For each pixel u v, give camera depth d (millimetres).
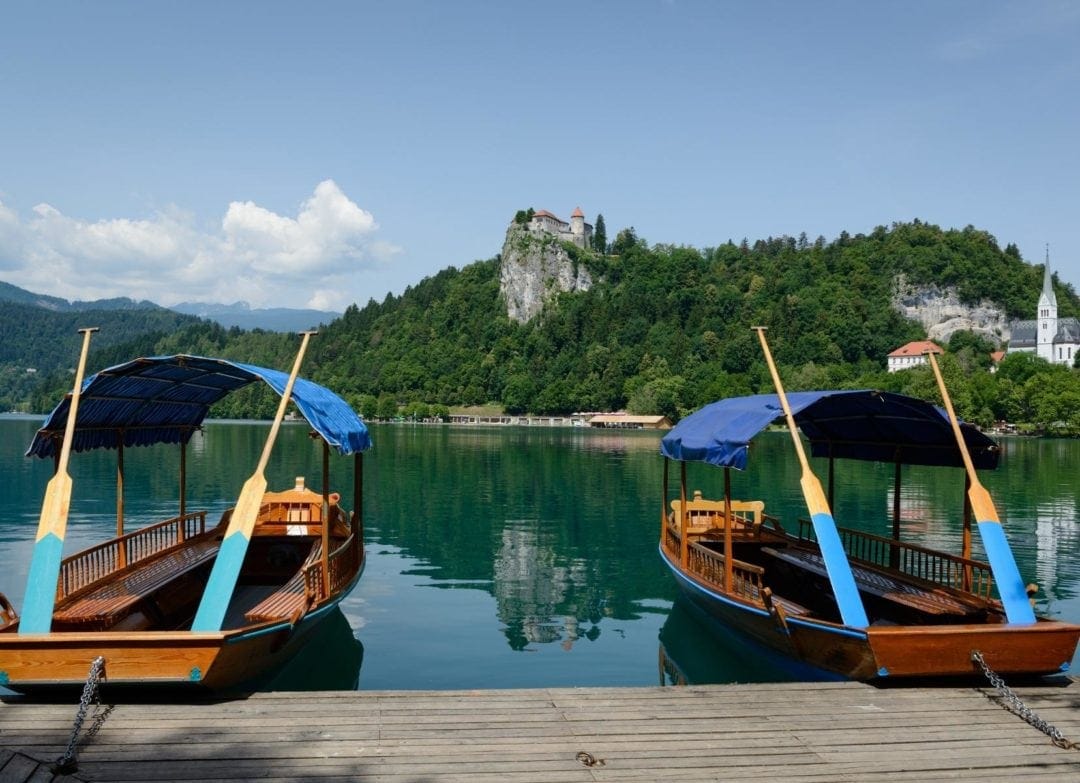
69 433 10773
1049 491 38688
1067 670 12781
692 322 172375
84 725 8352
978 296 177125
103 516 28719
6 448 63875
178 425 16359
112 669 8789
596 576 20609
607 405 155250
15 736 8062
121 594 11758
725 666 13281
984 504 11336
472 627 15766
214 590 9711
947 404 12148
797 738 8289
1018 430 100562
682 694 9578
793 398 13336
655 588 19344
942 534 26312
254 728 8344
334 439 11406
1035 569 20891
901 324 170500
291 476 44219
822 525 11062
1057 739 8281
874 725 8664
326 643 14367
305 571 11242
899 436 14633
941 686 9961
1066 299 182750
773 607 11055
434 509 32719
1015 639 9633
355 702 9141
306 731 8289
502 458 61438
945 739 8312
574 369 167750
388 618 16422
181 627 12859
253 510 10367
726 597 12844
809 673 11438
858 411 14227
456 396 180375
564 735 8289
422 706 9047
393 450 71062
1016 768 7660
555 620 16375
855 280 181500
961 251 187875
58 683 8773
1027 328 167000
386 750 7848
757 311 168625
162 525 15734
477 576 20547
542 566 21828
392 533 26938
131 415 14344
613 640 14898
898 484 14883
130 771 7324
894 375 123062
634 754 7852
